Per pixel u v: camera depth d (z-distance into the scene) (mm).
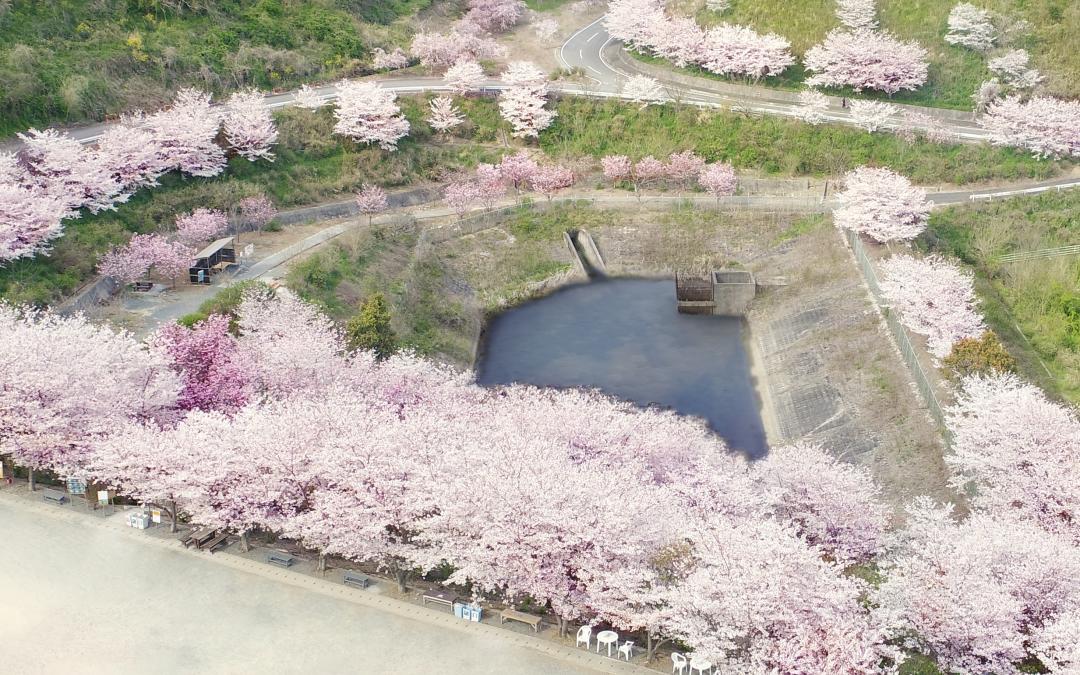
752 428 68625
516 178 100125
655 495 43906
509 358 78062
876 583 43562
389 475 43094
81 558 43812
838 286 81625
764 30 121438
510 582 40062
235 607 40844
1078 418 60531
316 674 36938
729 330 83562
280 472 44219
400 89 113000
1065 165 102438
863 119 104938
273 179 93562
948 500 55188
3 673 36531
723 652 35938
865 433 63750
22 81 90688
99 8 106312
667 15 127500
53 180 77188
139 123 89438
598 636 38719
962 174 100438
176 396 53750
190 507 44781
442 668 37438
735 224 96125
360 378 57750
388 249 86062
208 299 72625
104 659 37406
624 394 72500
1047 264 82562
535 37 131750
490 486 40844
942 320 66812
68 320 57125
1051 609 40312
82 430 49562
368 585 42969
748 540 39000
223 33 112875
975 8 117125
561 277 91688
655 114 110375
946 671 38281
